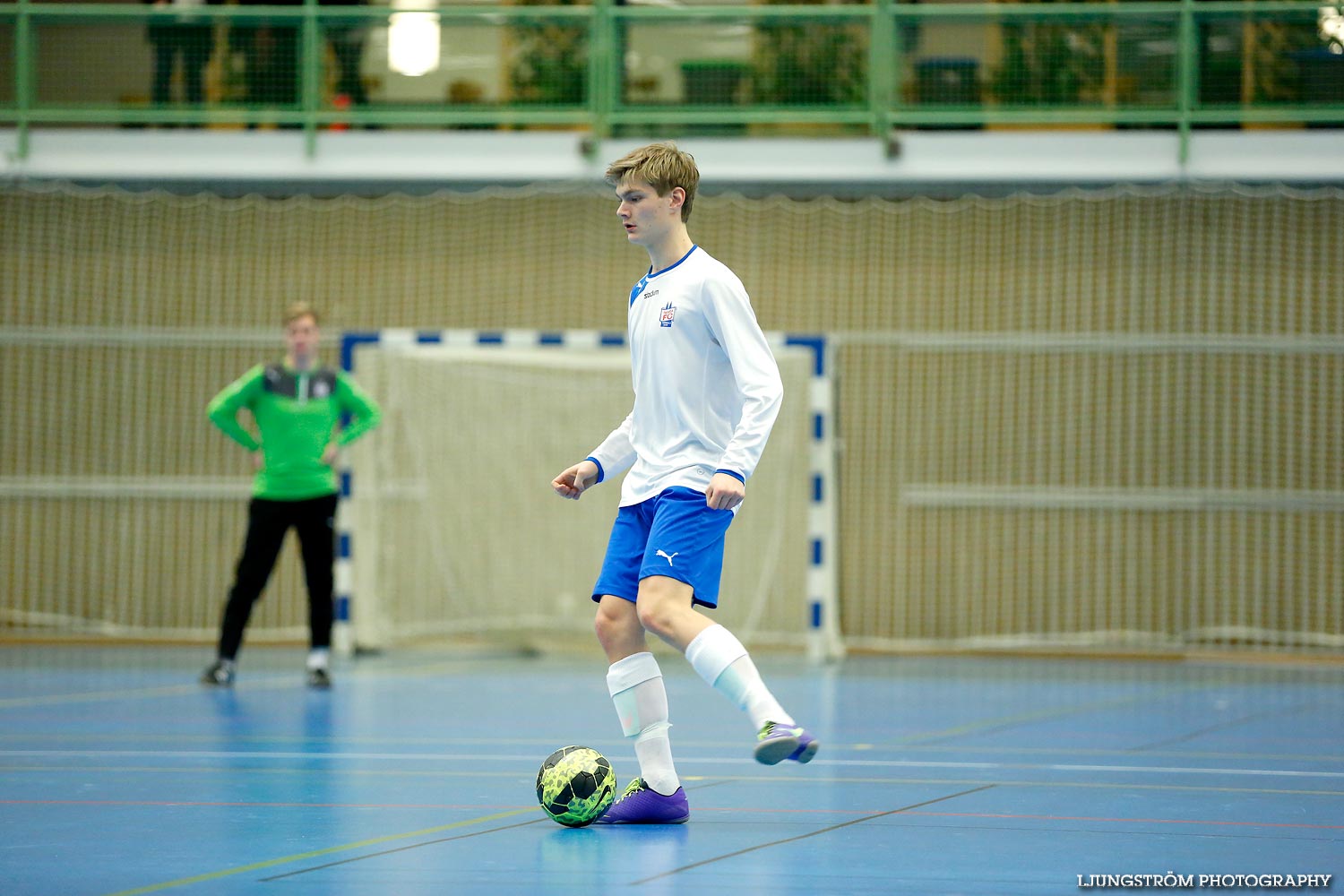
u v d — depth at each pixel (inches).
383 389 1285.7
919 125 1296.8
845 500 1306.6
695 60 1300.4
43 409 1355.8
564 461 1293.1
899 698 877.2
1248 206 1253.7
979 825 429.7
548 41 1309.1
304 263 1348.4
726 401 422.6
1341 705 843.4
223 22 1312.7
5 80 1328.7
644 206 426.9
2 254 1354.6
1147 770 560.1
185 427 1349.7
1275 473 1250.6
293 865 364.8
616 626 434.3
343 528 1200.2
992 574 1290.6
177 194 1353.3
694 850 385.4
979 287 1291.8
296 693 881.5
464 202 1337.4
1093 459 1277.1
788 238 1317.7
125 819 439.8
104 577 1352.1
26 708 784.3
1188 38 1232.2
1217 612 1259.8
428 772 547.8
